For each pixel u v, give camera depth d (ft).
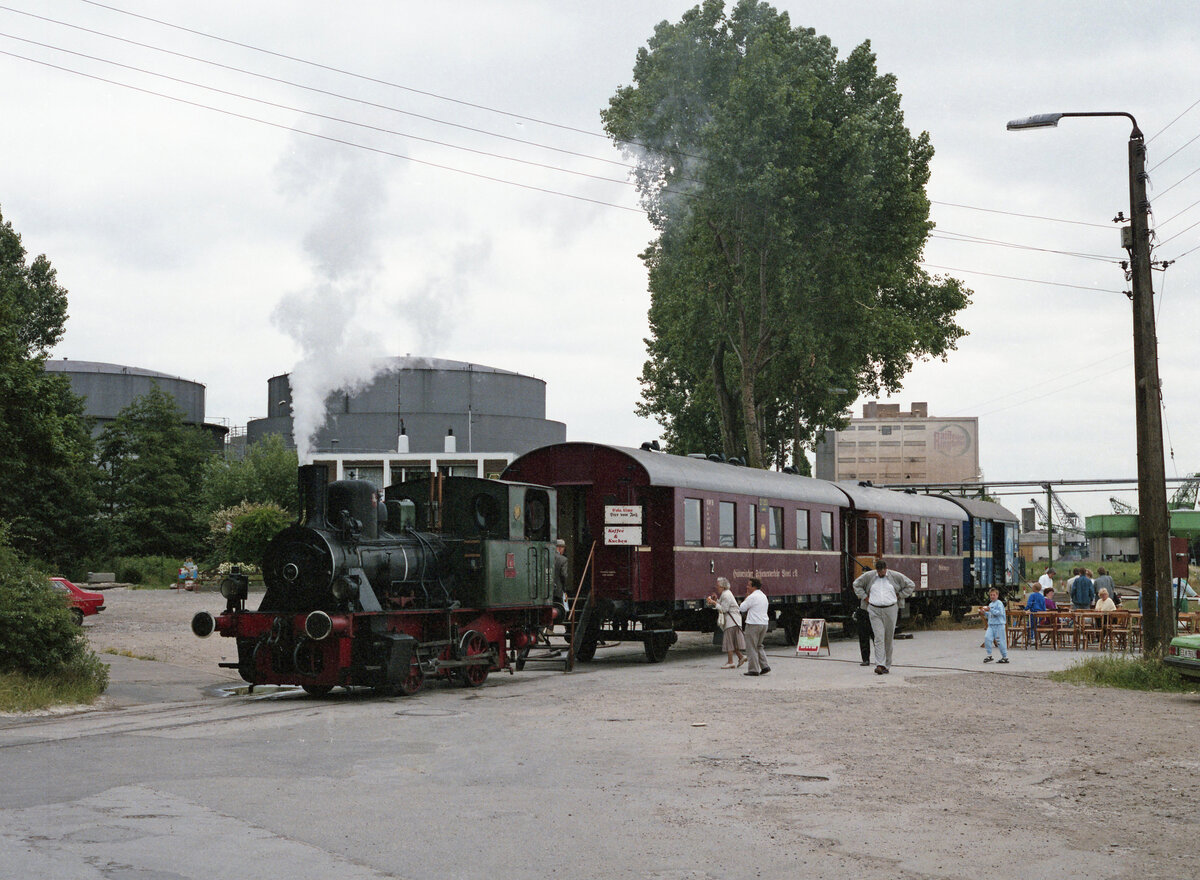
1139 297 62.54
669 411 176.96
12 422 72.08
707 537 78.38
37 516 152.56
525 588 64.80
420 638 58.23
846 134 116.06
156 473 228.22
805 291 120.26
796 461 143.02
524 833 25.93
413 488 64.08
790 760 35.78
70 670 52.60
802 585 92.43
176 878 21.68
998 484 181.57
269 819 26.86
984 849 24.90
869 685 58.18
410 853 24.02
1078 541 326.03
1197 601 105.60
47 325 136.15
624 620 73.61
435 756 36.27
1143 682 58.08
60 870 21.94
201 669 68.64
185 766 33.96
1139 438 62.28
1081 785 32.04
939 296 155.33
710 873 22.84
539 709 48.73
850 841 25.54
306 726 43.45
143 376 327.88
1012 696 53.26
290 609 54.60
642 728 42.65
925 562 114.21
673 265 130.21
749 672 64.18
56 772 32.68
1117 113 62.95
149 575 198.90
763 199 115.55
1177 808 29.14
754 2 122.42
